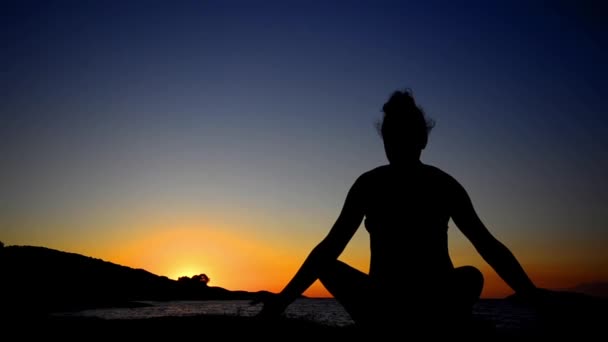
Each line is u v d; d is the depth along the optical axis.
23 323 4.23
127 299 68.94
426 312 1.76
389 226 1.88
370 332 1.87
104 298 59.25
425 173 1.95
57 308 36.06
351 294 1.92
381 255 1.89
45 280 56.09
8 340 3.36
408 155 1.97
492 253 1.87
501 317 28.12
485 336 1.72
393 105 2.02
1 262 56.62
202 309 51.84
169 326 3.63
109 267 84.44
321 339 3.01
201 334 3.02
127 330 3.59
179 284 106.00
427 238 1.84
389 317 1.81
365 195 1.97
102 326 3.84
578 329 1.51
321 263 1.97
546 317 1.64
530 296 1.79
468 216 1.89
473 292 1.79
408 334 1.76
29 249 68.00
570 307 1.71
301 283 1.97
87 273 70.75
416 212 1.86
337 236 1.99
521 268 1.83
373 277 1.90
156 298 81.62
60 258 69.94
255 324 2.03
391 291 1.82
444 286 1.79
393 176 1.96
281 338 2.21
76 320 4.55
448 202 1.89
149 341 3.07
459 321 1.76
